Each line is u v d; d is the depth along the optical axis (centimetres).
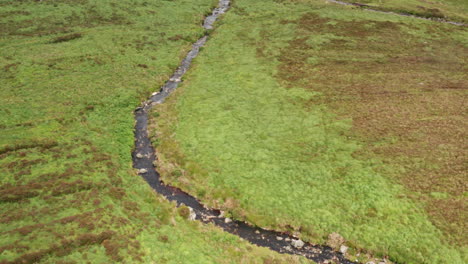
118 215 3067
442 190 3419
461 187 3438
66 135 4169
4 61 5769
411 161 3819
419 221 3108
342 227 3098
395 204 3284
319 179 3622
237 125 4550
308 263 2817
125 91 5244
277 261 2816
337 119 4656
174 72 6106
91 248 2675
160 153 4088
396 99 5106
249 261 2800
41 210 2994
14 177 3381
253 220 3231
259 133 4394
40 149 3850
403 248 2889
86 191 3322
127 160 3953
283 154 4016
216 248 2914
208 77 5822
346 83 5638
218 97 5225
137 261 2625
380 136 4259
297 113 4816
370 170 3716
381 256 2884
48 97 4906
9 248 2541
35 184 3284
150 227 3012
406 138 4203
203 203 3434
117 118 4656
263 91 5406
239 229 3167
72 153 3844
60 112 4581
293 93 5338
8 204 3056
